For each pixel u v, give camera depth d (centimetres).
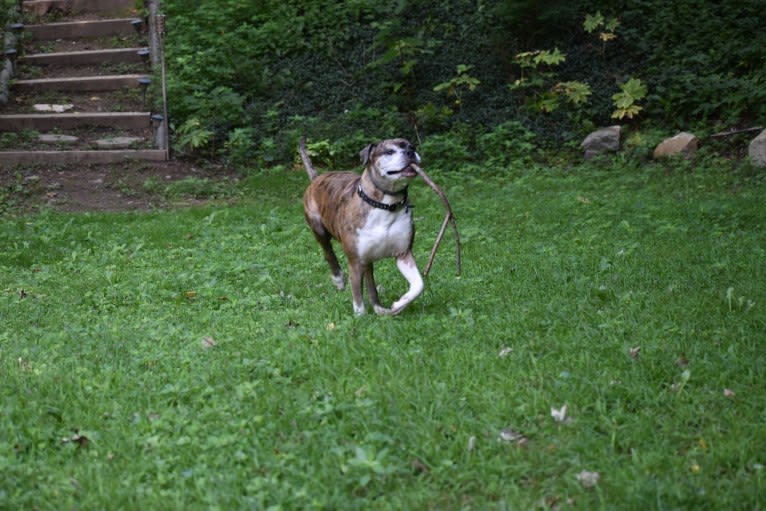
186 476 350
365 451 356
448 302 593
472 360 461
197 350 501
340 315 573
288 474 350
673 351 466
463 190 1095
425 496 335
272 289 657
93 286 691
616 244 759
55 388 441
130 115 1330
